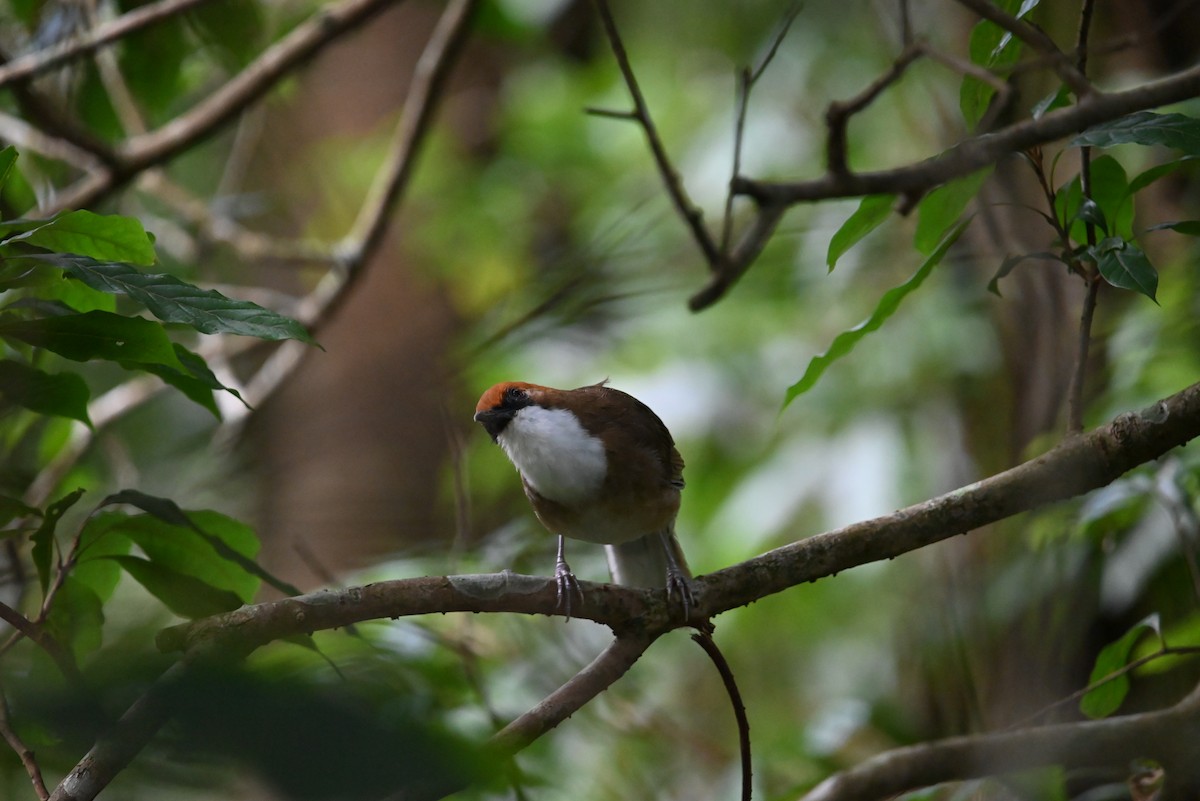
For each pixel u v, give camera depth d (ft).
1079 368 19.95
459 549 32.17
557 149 57.62
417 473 56.59
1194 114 28.81
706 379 48.98
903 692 37.29
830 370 45.29
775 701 45.70
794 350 48.11
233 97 36.22
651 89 57.72
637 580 29.25
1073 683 30.27
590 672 19.85
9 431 30.25
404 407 57.98
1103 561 30.50
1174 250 34.32
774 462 44.83
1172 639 26.66
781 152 52.75
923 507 19.99
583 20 63.31
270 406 47.96
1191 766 22.98
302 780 7.00
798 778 36.81
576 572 37.37
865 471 42.22
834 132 21.16
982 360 38.58
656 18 60.29
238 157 48.37
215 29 38.22
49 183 39.40
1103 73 34.47
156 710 7.48
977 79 21.42
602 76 58.34
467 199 58.59
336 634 29.22
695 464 47.80
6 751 23.17
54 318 17.26
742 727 20.61
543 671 35.37
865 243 47.03
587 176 57.62
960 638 32.60
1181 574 29.60
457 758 7.45
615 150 56.85
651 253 50.65
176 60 38.73
